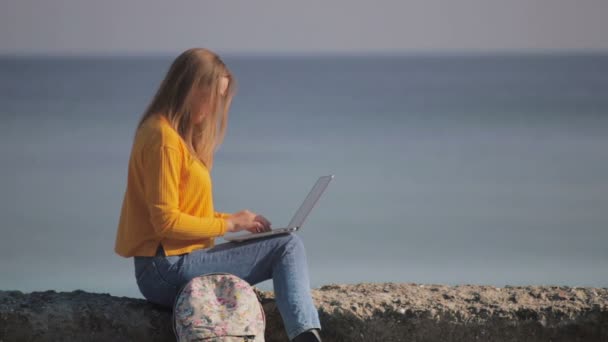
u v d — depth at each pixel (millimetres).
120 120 47344
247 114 54719
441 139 36531
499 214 17375
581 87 86438
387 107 60688
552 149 31188
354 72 160625
